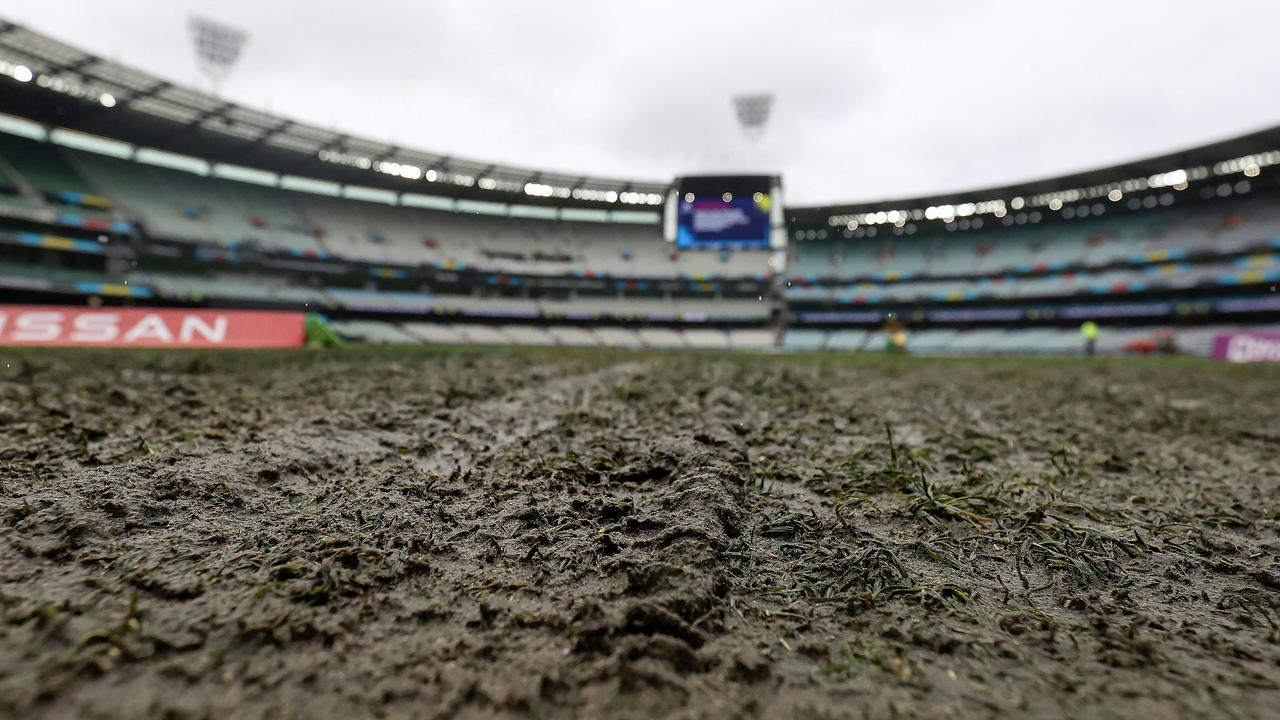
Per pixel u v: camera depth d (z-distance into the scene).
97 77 28.84
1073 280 43.53
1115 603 1.45
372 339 39.25
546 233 52.59
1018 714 1.01
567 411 4.02
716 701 1.02
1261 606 1.45
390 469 2.46
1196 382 8.67
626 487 2.25
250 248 37.34
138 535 1.61
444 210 50.34
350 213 45.78
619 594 1.38
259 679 1.03
